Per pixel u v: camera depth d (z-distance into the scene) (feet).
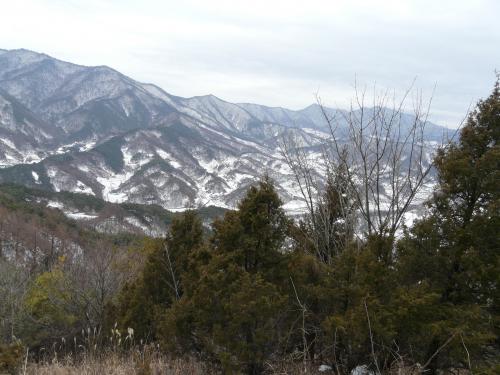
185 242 30.22
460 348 16.48
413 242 19.76
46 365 20.07
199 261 22.48
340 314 18.47
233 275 19.16
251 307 17.34
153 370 18.45
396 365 17.38
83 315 38.96
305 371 17.97
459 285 18.66
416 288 17.52
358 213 30.78
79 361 21.90
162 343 20.57
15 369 17.83
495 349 18.89
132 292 31.89
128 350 24.18
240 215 20.36
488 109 19.44
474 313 16.89
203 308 19.13
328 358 19.92
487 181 18.54
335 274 19.42
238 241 20.13
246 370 18.43
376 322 16.15
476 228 18.24
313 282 22.62
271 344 18.51
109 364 19.49
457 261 18.75
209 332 19.42
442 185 19.90
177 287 29.30
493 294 17.71
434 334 16.48
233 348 17.83
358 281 18.33
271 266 20.27
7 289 45.91
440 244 19.21
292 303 20.03
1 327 38.50
